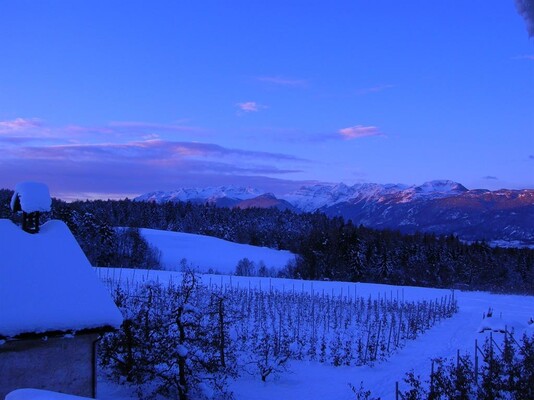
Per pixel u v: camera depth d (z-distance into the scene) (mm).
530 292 66562
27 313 11766
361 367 22312
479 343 27500
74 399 4871
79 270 13586
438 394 14391
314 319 30078
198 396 16531
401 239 111688
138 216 149500
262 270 79938
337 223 157000
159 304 18781
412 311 35062
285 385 19625
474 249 101438
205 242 112312
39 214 14555
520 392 13844
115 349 16969
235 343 23703
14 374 11641
